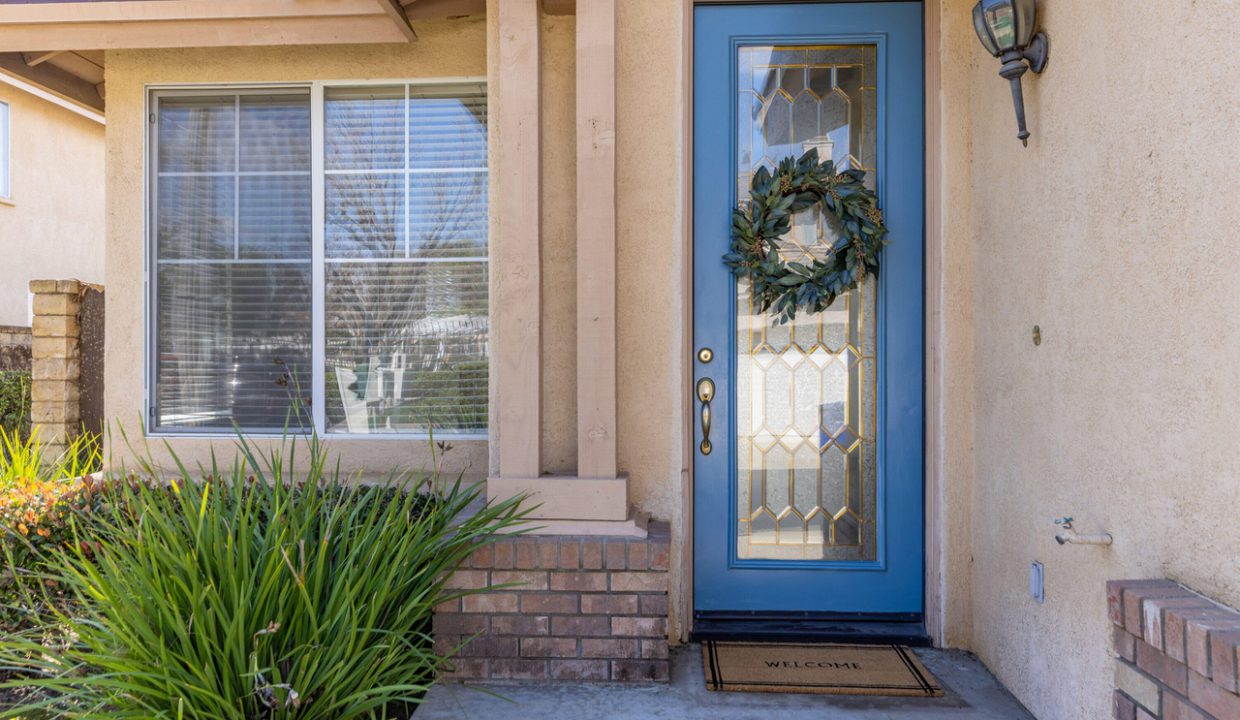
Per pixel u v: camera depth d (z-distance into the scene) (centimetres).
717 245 312
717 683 262
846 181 305
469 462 377
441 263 386
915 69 307
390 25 352
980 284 283
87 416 475
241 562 211
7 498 309
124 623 201
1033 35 234
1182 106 169
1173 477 173
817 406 314
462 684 264
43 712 230
